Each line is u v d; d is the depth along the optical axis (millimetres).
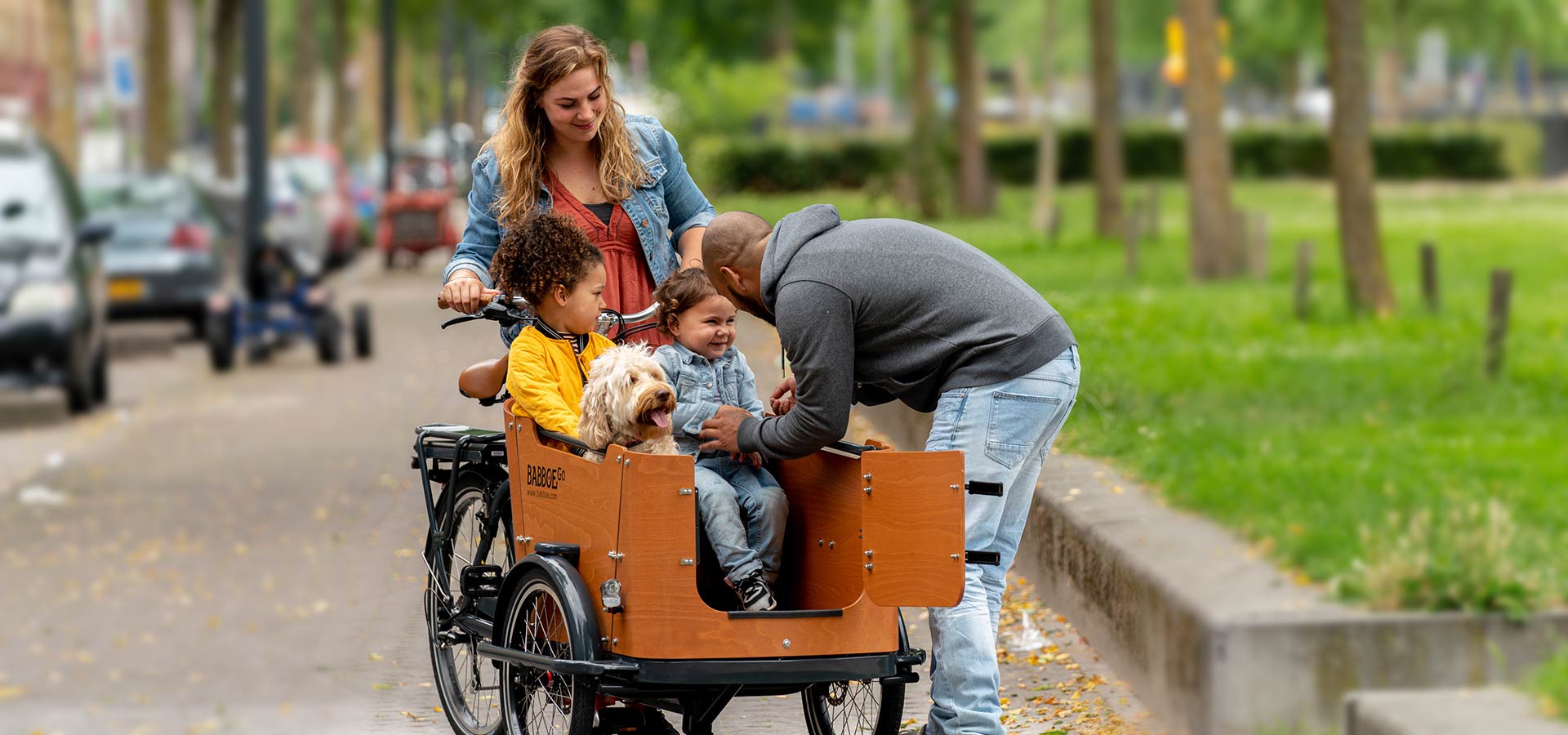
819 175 53375
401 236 42688
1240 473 11367
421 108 114438
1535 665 7141
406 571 11852
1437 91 113688
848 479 6727
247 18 28656
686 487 6406
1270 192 68688
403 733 8344
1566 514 10703
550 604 7012
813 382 6488
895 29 125875
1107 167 42344
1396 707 6125
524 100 7359
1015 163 75750
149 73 48281
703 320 6859
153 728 8508
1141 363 18234
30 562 12664
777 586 7184
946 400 6703
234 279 31031
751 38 54438
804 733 8203
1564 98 114188
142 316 27125
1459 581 7422
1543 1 90125
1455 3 88875
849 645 6613
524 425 7125
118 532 13680
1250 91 123250
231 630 10500
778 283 6598
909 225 6781
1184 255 36625
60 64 41312
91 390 20812
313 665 9656
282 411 20047
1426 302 25406
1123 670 8477
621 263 7547
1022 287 6812
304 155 44656
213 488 15406
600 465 6570
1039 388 6656
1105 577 8781
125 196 28703
